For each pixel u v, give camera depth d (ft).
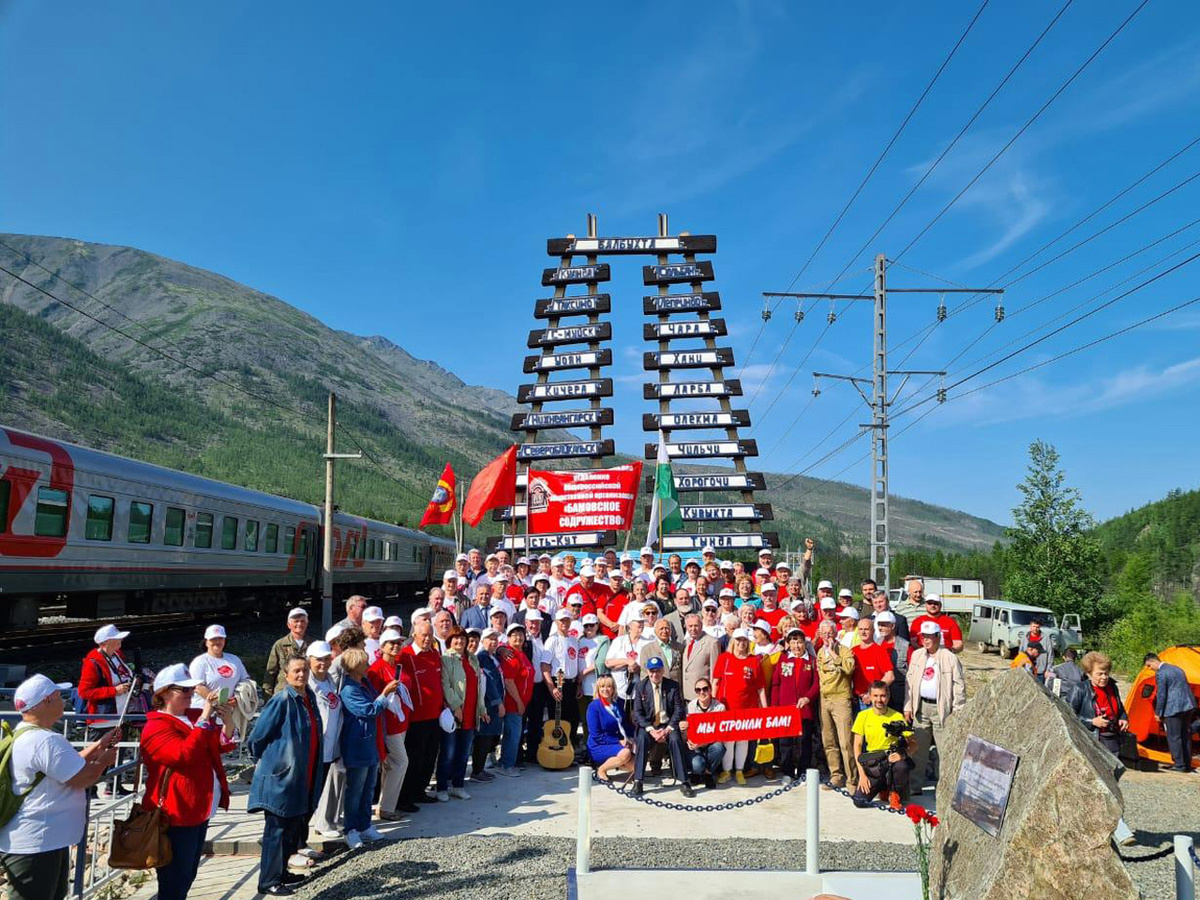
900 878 23.18
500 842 26.25
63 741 17.63
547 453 74.90
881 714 32.53
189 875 20.26
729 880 22.95
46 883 17.15
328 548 82.17
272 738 23.40
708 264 79.71
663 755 35.06
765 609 42.68
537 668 38.68
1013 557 119.34
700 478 75.82
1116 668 96.94
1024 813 16.29
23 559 49.93
